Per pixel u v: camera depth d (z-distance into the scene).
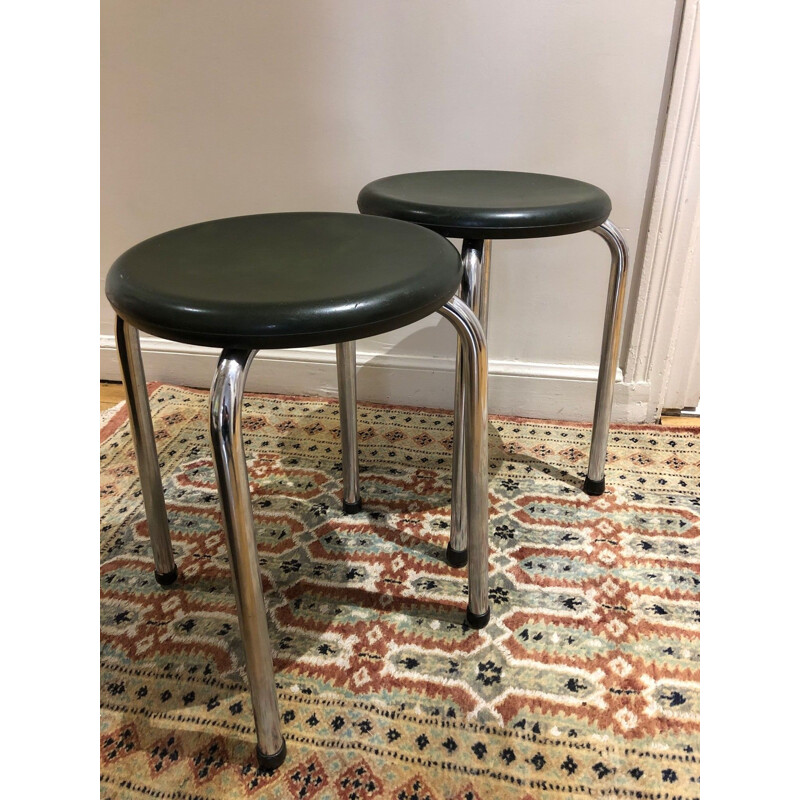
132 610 0.77
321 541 0.87
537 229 0.65
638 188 0.98
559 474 1.00
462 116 0.98
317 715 0.64
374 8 0.92
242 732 0.63
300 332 0.43
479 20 0.91
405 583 0.80
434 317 1.14
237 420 0.46
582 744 0.61
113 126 1.08
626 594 0.78
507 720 0.63
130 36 1.00
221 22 0.97
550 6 0.89
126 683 0.68
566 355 1.13
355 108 1.00
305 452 1.07
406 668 0.69
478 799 0.56
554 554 0.84
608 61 0.91
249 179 1.08
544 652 0.70
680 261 1.01
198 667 0.69
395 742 0.61
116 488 0.98
